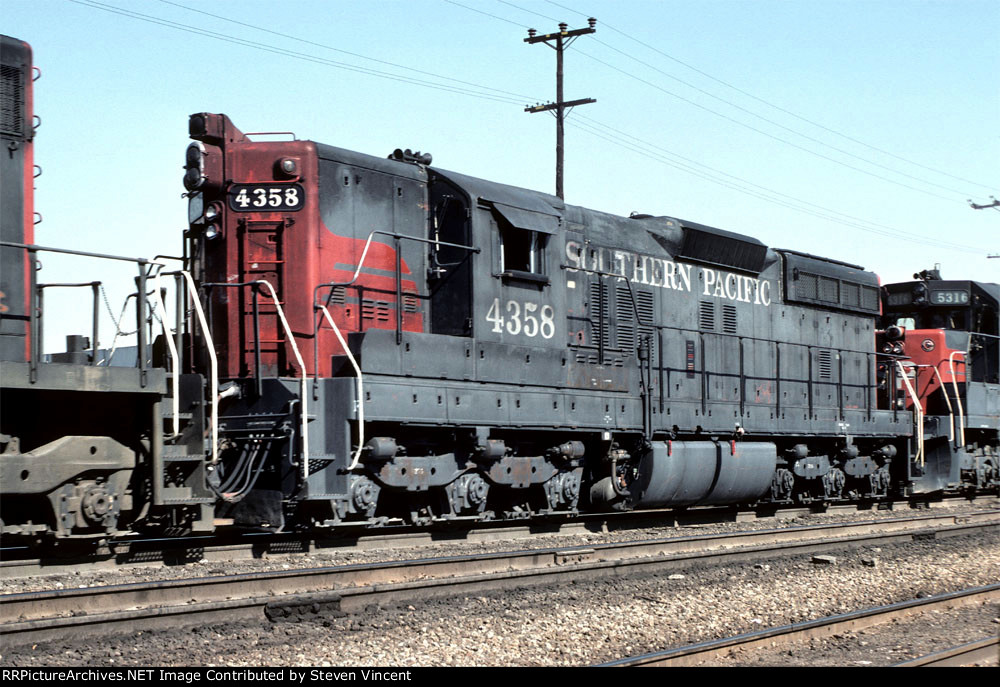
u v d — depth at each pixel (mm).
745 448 16531
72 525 9164
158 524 10211
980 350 21328
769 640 7500
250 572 9609
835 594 9891
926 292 21328
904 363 21047
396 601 8625
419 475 11969
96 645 6980
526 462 13391
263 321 11570
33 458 8789
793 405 18188
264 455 11047
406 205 12734
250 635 7398
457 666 6816
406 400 11562
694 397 16094
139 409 9727
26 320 9609
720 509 17047
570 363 13867
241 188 11664
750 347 17406
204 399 9938
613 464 14680
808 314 19000
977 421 20797
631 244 15508
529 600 9000
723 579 10461
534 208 13477
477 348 12523
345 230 11953
